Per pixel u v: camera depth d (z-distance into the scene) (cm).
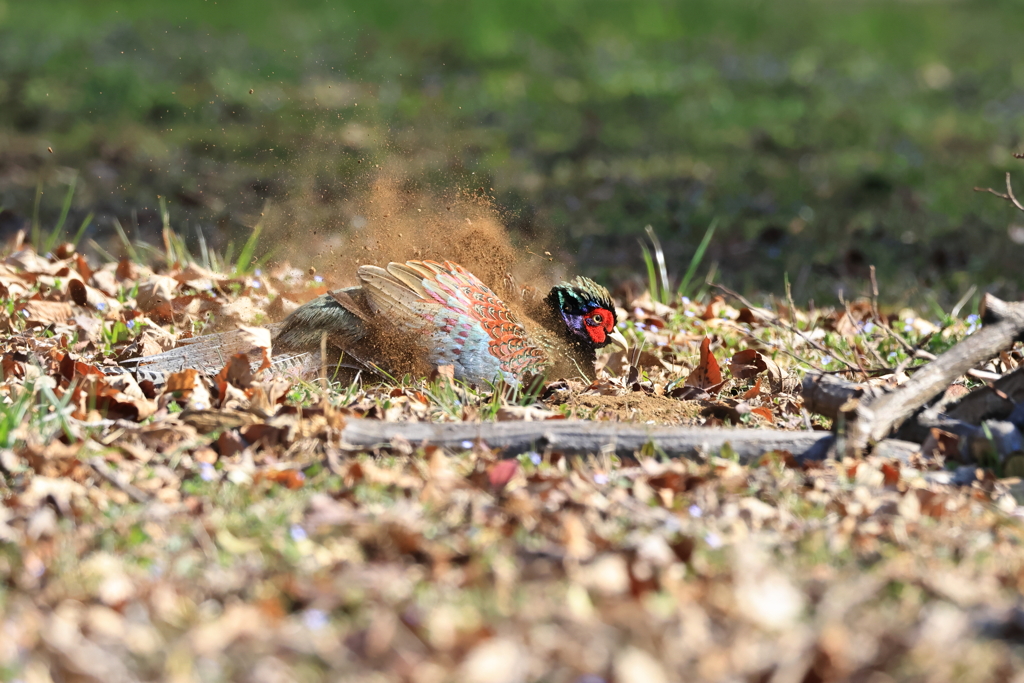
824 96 3475
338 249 1470
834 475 707
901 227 1933
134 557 581
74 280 1152
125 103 2922
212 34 4050
